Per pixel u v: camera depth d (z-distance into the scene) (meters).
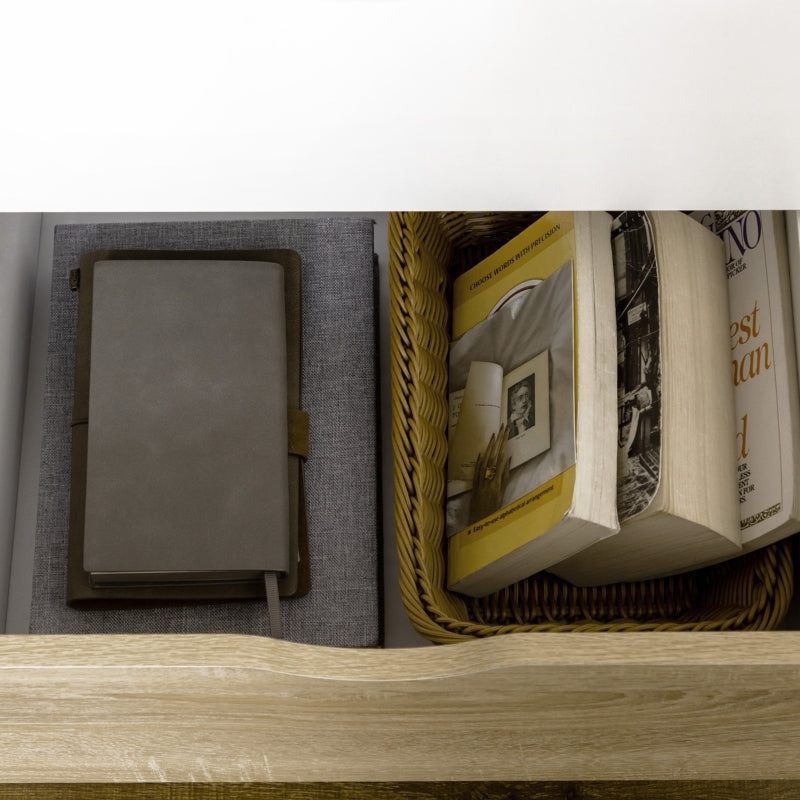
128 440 0.69
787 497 0.63
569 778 0.55
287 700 0.50
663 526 0.64
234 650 0.49
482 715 0.51
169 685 0.49
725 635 0.49
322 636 0.74
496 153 0.48
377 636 0.74
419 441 0.71
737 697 0.50
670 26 0.40
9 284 0.82
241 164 0.48
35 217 0.90
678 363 0.65
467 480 0.73
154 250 0.81
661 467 0.62
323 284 0.83
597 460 0.62
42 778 0.54
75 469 0.74
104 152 0.47
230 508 0.68
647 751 0.53
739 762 0.53
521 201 0.53
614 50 0.41
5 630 0.81
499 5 0.39
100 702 0.49
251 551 0.68
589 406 0.63
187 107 0.44
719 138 0.47
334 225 0.84
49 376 0.80
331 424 0.79
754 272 0.68
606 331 0.65
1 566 0.80
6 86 0.43
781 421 0.64
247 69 0.42
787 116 0.45
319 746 0.53
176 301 0.72
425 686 0.49
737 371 0.69
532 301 0.71
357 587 0.75
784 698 0.50
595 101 0.44
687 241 0.68
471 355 0.77
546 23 0.40
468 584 0.72
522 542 0.65
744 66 0.42
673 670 0.48
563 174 0.50
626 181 0.51
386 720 0.51
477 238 0.87
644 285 0.67
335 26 0.40
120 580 0.69
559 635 0.49
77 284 0.81
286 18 0.39
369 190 0.51
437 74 0.42
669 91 0.44
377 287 0.88
